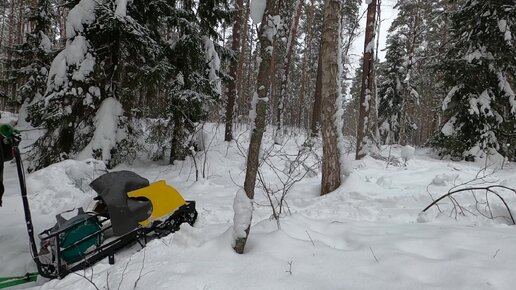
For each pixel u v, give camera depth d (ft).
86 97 31.53
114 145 31.81
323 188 22.38
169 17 34.32
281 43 77.51
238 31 50.80
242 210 11.55
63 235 13.05
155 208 14.74
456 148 45.34
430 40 75.77
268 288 9.37
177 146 35.73
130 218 14.07
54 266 12.79
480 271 9.91
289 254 11.39
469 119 44.78
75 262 13.05
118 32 31.58
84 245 13.28
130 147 34.01
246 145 48.14
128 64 34.53
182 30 34.91
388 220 16.83
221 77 40.34
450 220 15.93
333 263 10.82
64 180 24.35
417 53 73.82
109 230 15.43
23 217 20.03
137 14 33.45
